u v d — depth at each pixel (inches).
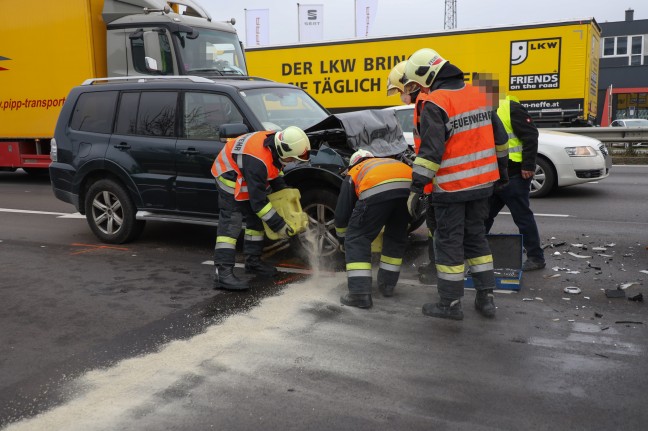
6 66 467.8
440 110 159.6
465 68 704.4
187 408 125.0
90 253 261.7
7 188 492.1
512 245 215.5
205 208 248.2
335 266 230.2
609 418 118.9
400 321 173.0
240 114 240.4
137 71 411.5
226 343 158.7
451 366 143.1
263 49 797.2
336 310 182.7
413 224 239.5
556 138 390.3
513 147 213.6
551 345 154.8
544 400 126.3
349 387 133.3
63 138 283.1
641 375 137.2
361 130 219.6
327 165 223.1
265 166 195.8
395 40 729.0
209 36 413.1
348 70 757.9
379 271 197.2
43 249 269.9
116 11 423.2
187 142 248.8
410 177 181.9
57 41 438.6
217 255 205.8
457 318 173.0
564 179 382.9
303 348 154.8
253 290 205.2
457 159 164.6
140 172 260.7
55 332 169.6
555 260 237.8
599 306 183.8
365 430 115.9
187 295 201.3
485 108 167.6
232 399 128.6
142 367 145.1
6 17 458.3
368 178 178.9
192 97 252.8
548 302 188.2
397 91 190.1
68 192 282.4
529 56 679.7
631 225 302.4
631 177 485.4
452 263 171.0
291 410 123.7
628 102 1742.1
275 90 265.3
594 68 713.6
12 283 217.8
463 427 116.3
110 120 272.1
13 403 128.6
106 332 168.9
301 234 233.1
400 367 142.9
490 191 169.9
